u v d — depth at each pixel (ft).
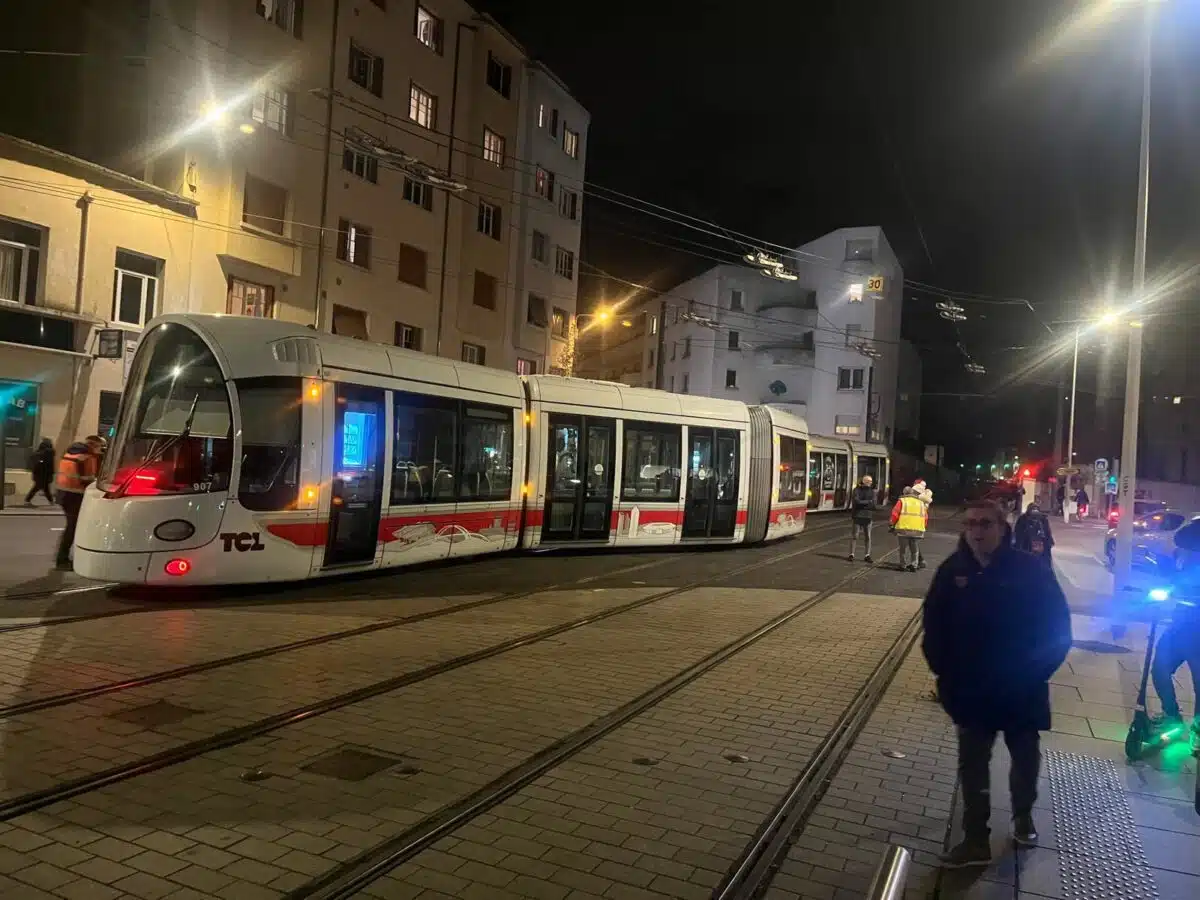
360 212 94.48
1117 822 16.56
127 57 75.97
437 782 16.99
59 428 68.64
